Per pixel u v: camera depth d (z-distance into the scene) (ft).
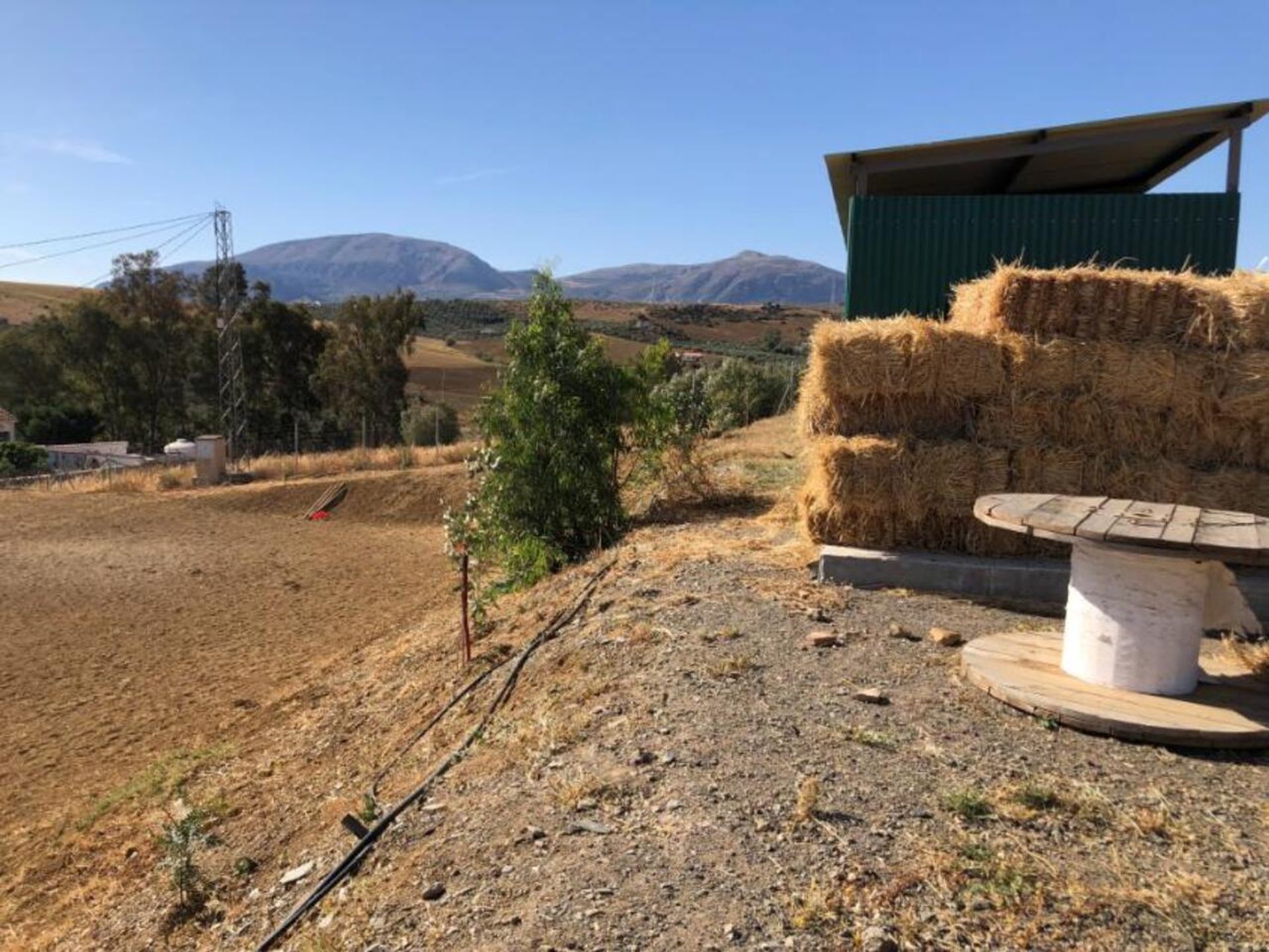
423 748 16.79
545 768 12.26
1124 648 13.01
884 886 8.59
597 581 23.03
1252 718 12.06
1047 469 19.97
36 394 187.73
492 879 9.80
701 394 35.96
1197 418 19.40
